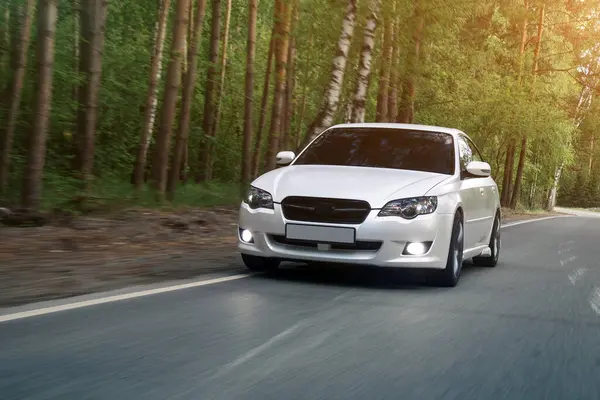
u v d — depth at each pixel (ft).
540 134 133.18
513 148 148.77
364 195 24.73
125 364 14.11
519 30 137.39
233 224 46.62
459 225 27.22
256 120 115.85
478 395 13.25
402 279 27.96
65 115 59.82
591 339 18.71
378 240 24.44
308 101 101.91
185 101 64.69
